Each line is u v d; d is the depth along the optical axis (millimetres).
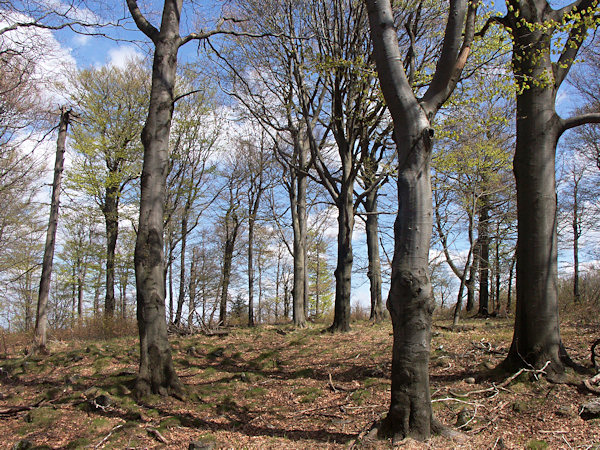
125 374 8602
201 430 5789
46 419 6332
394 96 4797
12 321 27203
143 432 5719
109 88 18906
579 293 18547
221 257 29328
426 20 11750
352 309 26391
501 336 9773
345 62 10711
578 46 6762
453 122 10008
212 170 20406
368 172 15445
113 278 20438
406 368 4520
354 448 4582
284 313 37875
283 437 5383
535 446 4422
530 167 6551
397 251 4672
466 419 5211
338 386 7383
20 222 19422
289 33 13188
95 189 18422
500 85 7188
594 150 19469
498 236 17281
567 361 6188
